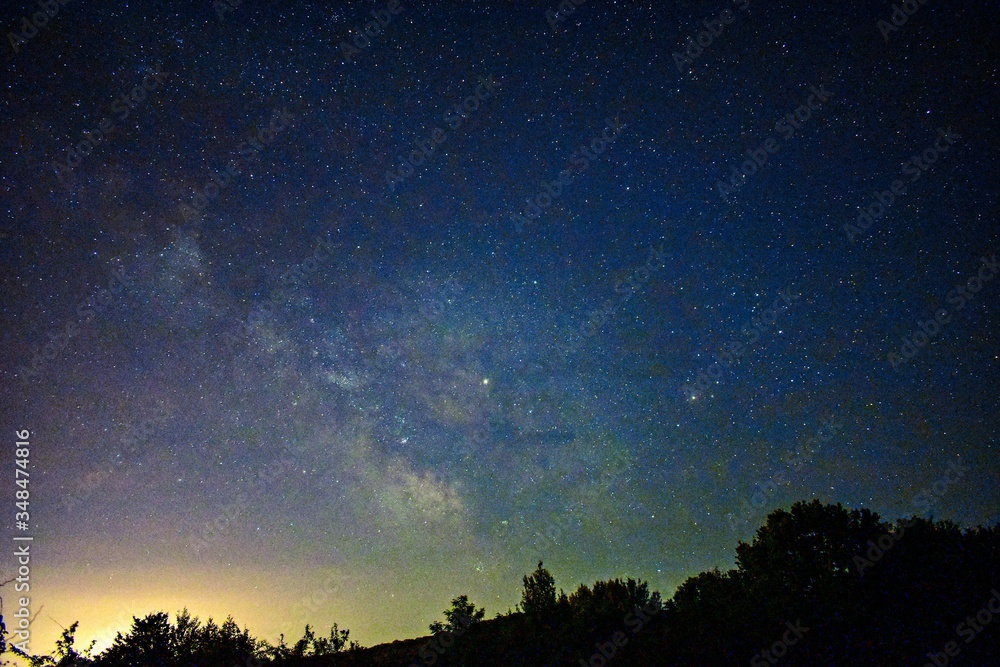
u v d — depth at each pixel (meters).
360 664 8.79
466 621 9.60
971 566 8.50
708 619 8.45
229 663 8.49
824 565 8.96
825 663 6.89
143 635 8.41
